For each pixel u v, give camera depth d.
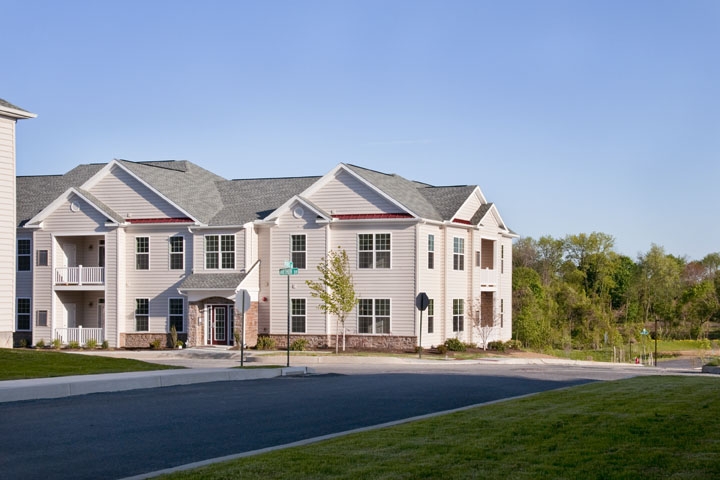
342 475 9.99
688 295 99.19
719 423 13.99
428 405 18.64
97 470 11.06
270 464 10.66
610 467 10.36
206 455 12.18
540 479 9.74
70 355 26.95
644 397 18.59
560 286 81.88
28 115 33.03
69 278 48.81
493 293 53.38
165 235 47.75
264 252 46.84
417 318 43.81
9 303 32.62
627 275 107.81
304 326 45.91
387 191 44.88
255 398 19.47
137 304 48.09
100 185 49.09
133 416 15.91
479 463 10.66
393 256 44.44
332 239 45.66
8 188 32.59
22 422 14.97
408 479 9.79
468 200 49.28
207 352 42.28
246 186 52.06
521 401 18.03
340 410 17.47
